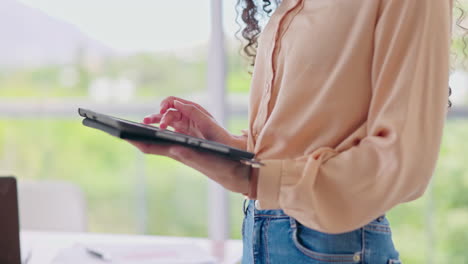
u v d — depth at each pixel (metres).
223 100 2.64
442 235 3.48
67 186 2.20
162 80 5.95
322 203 0.71
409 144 0.68
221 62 2.62
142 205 5.52
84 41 4.44
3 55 5.13
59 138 5.49
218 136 0.98
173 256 1.42
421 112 0.70
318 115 0.81
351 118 0.80
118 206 5.81
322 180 0.71
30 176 4.93
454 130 3.33
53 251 1.56
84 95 5.95
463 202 3.43
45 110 3.48
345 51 0.80
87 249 1.47
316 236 0.80
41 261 1.46
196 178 5.70
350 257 0.78
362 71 0.79
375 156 0.69
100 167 6.20
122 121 0.69
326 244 0.78
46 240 1.69
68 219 2.18
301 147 0.84
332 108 0.80
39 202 2.19
